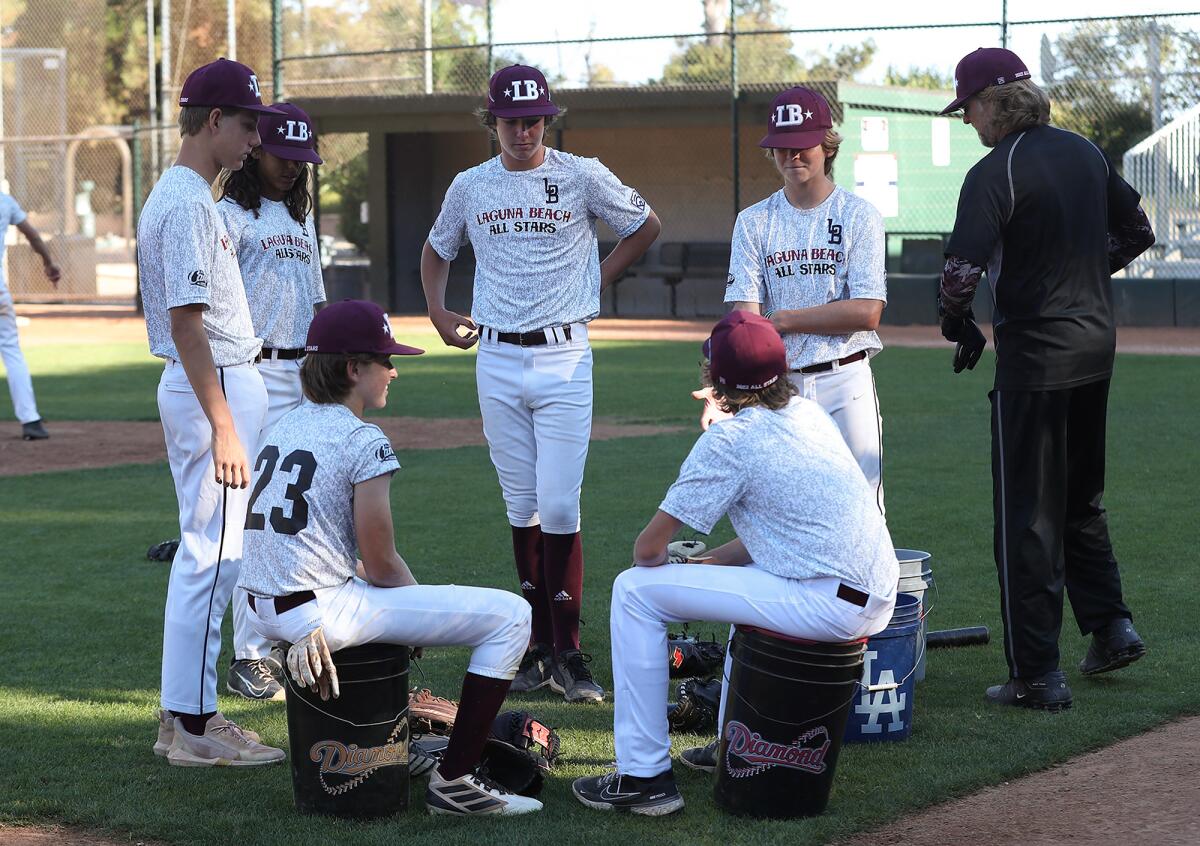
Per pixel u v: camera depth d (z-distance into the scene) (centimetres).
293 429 403
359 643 389
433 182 2762
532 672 545
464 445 1135
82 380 1619
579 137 2694
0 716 495
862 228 524
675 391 1452
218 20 4088
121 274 3606
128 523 838
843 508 389
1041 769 429
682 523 398
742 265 541
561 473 534
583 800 408
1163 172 2192
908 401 1323
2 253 1156
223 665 571
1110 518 786
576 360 544
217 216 457
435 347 2017
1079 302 484
